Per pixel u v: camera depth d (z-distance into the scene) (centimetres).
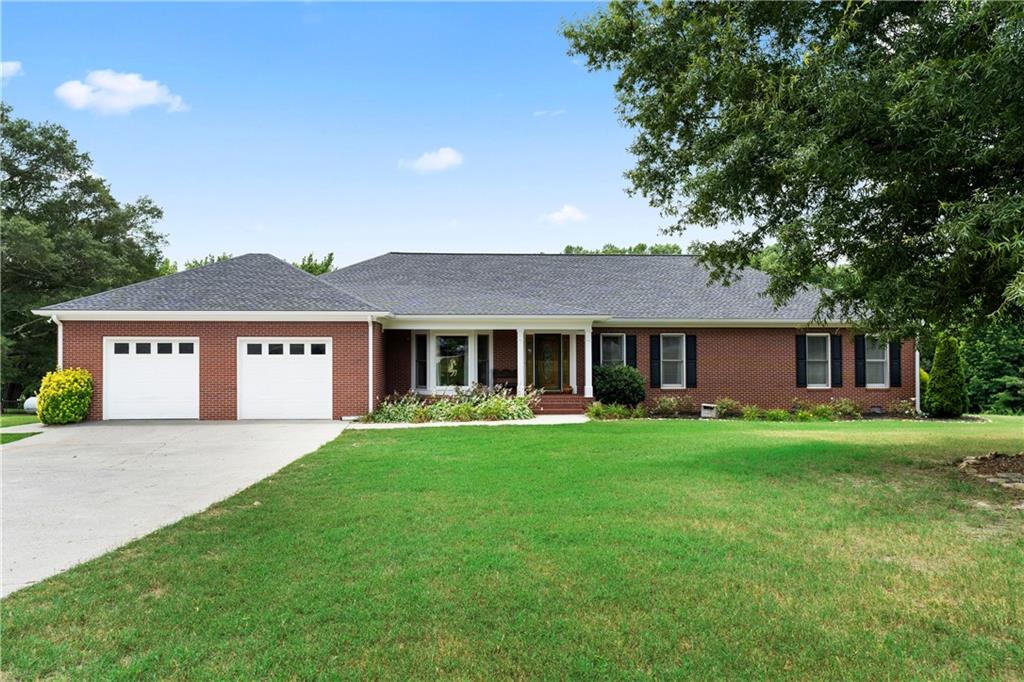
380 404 1881
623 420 1750
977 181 752
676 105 939
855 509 691
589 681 337
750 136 805
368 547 563
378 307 1962
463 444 1227
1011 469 902
